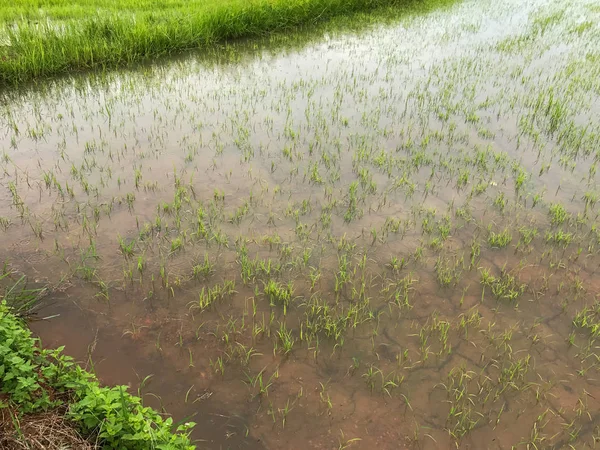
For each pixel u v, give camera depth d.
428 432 2.83
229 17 10.59
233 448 2.69
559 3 15.81
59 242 4.26
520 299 3.83
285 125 6.72
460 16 13.61
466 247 4.43
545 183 5.46
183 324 3.51
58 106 7.25
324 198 5.12
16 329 2.79
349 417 2.89
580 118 7.09
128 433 2.30
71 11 10.36
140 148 6.03
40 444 2.27
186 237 4.44
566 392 3.09
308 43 10.84
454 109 7.32
